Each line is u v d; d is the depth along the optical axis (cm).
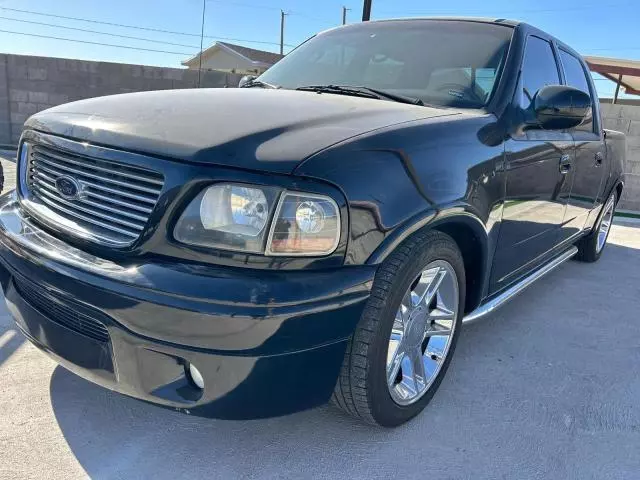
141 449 215
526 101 300
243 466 210
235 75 1209
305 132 198
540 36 342
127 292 177
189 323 172
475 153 241
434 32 326
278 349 177
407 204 202
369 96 274
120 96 250
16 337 296
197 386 188
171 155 183
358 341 203
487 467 218
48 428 223
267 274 177
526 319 377
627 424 254
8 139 1233
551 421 252
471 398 267
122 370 188
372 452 222
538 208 313
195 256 180
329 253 184
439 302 251
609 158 462
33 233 216
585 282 475
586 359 319
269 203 177
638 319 390
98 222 197
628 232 737
